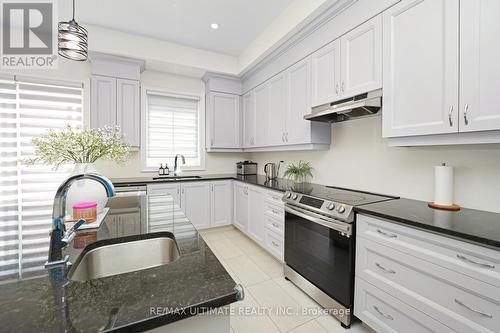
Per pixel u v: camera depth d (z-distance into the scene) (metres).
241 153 4.26
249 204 3.05
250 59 3.26
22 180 2.75
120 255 0.99
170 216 1.33
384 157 1.95
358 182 2.18
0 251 0.85
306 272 1.93
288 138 2.65
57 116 2.89
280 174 3.40
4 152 2.68
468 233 0.99
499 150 1.34
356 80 1.80
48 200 2.85
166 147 3.67
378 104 1.62
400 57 1.49
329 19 2.03
